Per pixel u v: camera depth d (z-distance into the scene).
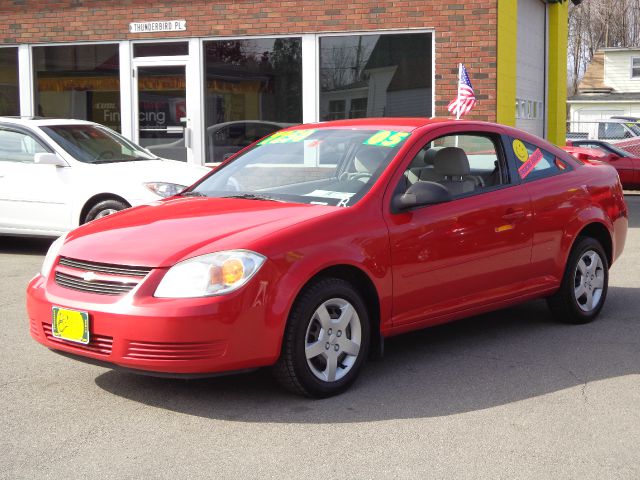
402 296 5.31
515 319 6.96
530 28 17.23
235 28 13.83
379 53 13.45
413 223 5.36
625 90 47.38
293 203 5.34
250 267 4.58
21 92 14.78
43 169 9.82
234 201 5.47
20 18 14.60
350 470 3.95
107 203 9.55
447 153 5.86
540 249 6.25
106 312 4.57
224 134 14.11
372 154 5.61
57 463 4.05
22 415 4.70
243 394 5.04
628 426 4.52
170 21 14.04
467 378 5.36
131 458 4.11
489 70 13.11
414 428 4.48
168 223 5.08
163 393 5.07
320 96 13.71
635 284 8.40
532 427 4.50
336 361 4.97
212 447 4.23
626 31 66.75
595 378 5.36
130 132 14.40
